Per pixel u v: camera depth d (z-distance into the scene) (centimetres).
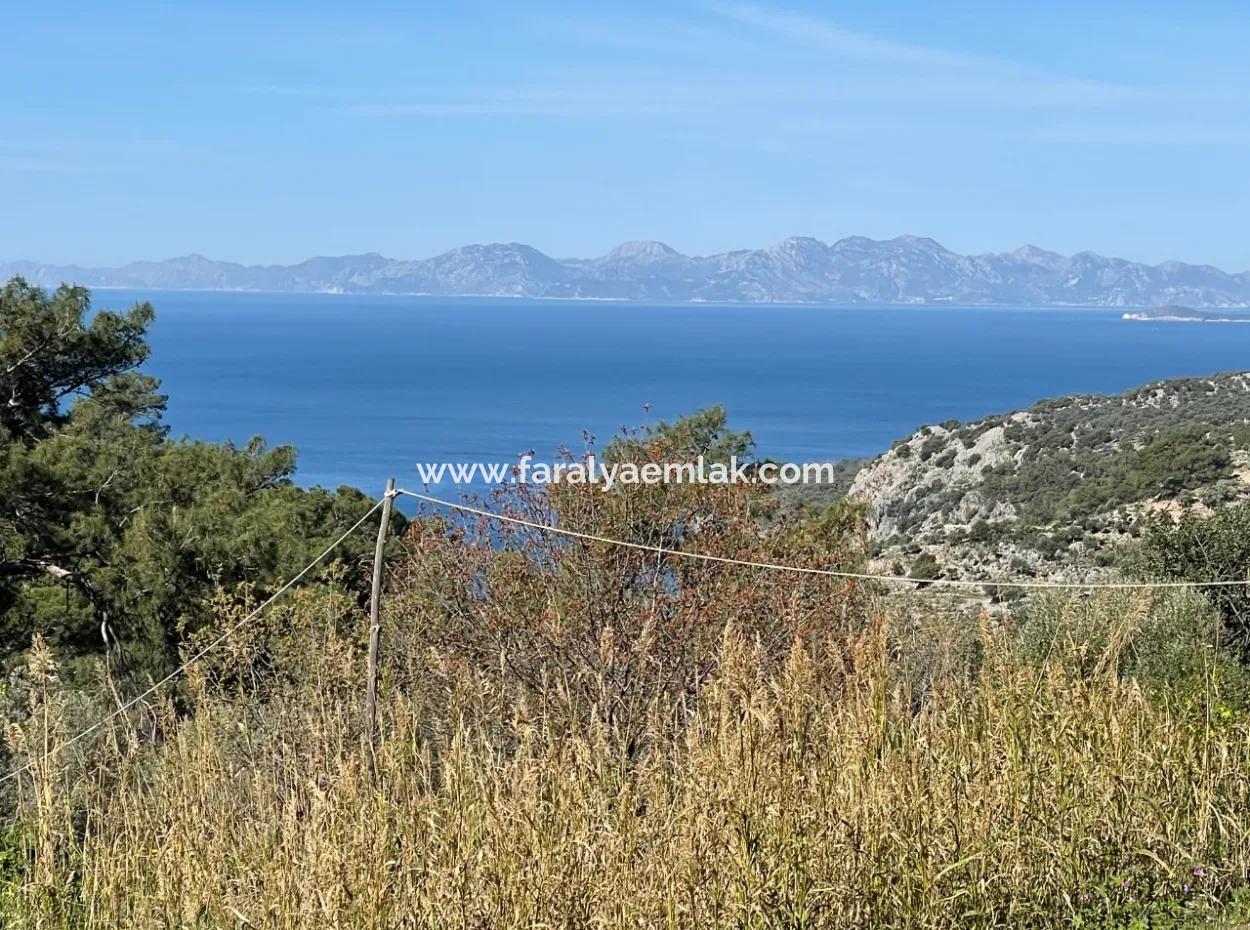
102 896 584
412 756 606
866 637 672
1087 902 574
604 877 507
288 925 512
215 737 716
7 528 1705
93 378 2123
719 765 535
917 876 529
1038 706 623
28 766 629
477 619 976
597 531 983
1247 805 641
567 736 612
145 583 1614
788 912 504
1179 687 913
